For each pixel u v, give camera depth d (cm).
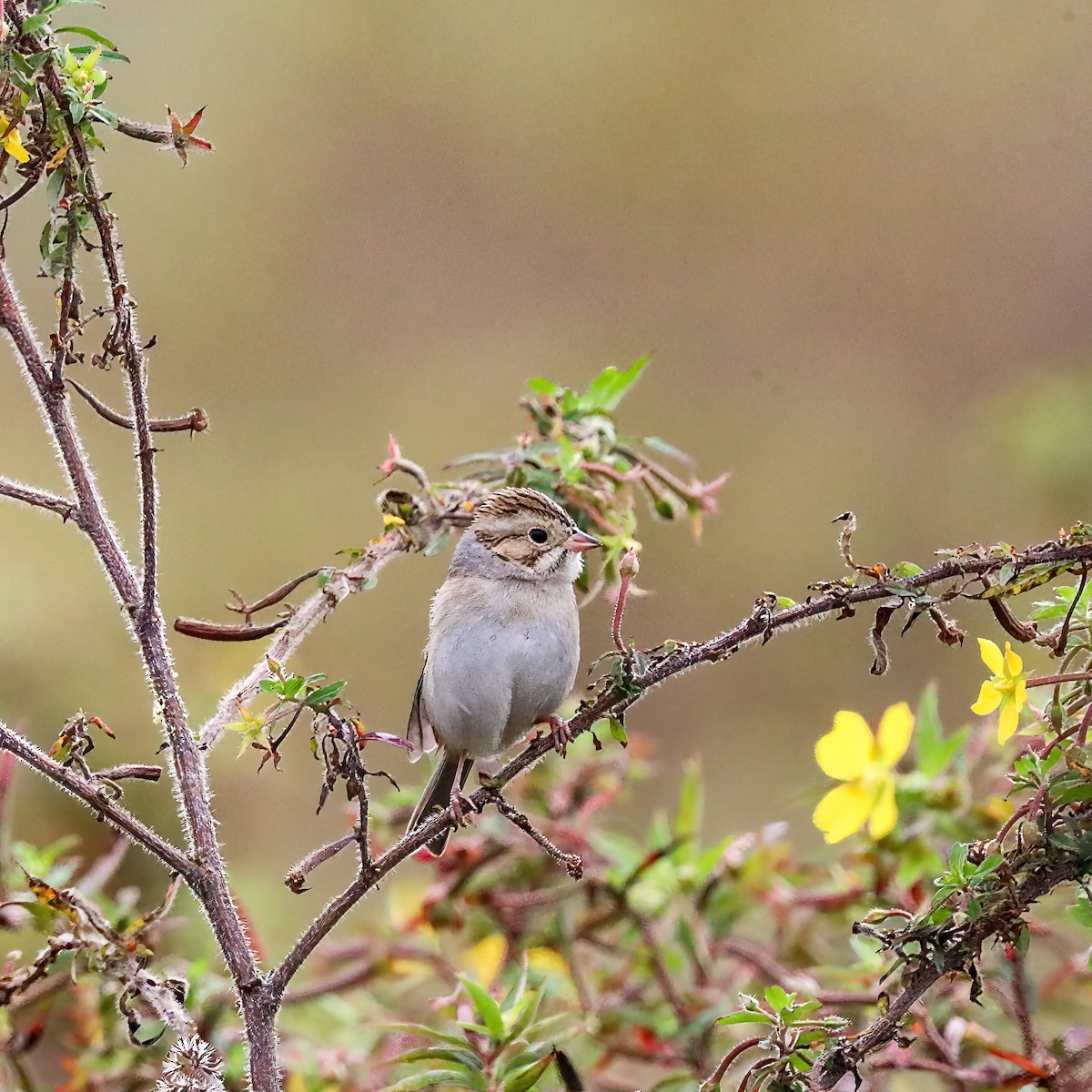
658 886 755
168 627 1388
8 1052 680
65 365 562
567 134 1939
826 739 582
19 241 1597
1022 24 1927
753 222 1897
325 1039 793
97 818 528
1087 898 552
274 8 1909
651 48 1983
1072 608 535
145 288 1795
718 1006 703
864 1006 691
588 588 837
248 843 1041
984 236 1858
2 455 1549
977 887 518
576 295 1881
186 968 703
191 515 1574
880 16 1959
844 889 757
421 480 802
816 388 1778
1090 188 1858
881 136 1923
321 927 528
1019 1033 671
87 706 1142
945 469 1652
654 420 1756
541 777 829
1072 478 1511
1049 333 1786
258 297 1822
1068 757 518
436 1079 585
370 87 1930
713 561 1555
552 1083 688
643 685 555
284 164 1884
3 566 1295
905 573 547
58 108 535
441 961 767
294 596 1491
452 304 1875
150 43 1883
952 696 1335
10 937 859
